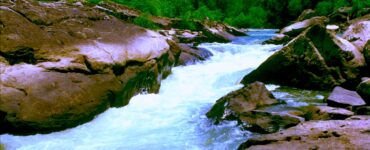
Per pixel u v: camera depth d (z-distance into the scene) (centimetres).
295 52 944
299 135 527
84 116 673
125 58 802
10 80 610
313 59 923
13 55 658
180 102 841
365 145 479
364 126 552
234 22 4234
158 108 790
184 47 1372
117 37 852
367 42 967
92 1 1631
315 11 3253
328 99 720
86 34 791
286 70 953
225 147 569
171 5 2839
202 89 986
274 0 4519
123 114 742
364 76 931
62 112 636
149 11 2055
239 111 671
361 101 712
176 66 1215
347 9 2428
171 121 701
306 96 839
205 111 761
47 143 590
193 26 1934
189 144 586
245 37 2266
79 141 603
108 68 745
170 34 1575
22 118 591
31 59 678
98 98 704
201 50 1434
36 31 713
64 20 802
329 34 928
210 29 2025
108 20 910
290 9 4275
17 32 682
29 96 611
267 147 492
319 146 482
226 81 1070
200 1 4381
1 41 655
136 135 631
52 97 633
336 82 908
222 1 4694
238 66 1260
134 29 943
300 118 619
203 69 1216
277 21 4419
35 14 750
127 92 801
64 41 734
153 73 909
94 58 727
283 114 624
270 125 612
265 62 986
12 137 596
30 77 632
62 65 682
